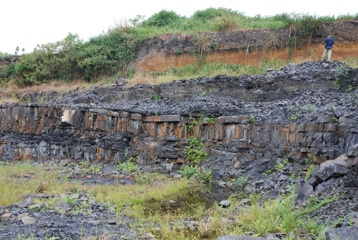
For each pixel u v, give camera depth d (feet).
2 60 87.92
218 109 49.65
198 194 36.94
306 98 47.26
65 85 76.64
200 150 48.47
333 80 48.32
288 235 21.42
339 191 28.45
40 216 25.03
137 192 35.76
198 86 57.47
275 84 52.08
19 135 60.08
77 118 56.85
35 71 80.53
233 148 45.14
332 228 20.18
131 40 79.25
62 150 56.65
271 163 41.34
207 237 23.12
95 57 76.89
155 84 61.57
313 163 38.19
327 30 67.15
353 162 29.04
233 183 40.81
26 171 46.39
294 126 40.65
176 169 48.96
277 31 70.23
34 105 60.03
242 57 70.64
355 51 64.85
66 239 20.72
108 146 53.78
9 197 30.01
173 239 22.63
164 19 89.71
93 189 35.86
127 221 26.23
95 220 25.25
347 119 37.47
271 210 25.75
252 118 44.73
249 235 21.54
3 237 20.62
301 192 31.37
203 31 76.23
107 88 65.92
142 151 51.93
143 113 53.11
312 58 65.67
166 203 33.22
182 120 50.39
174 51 74.33
